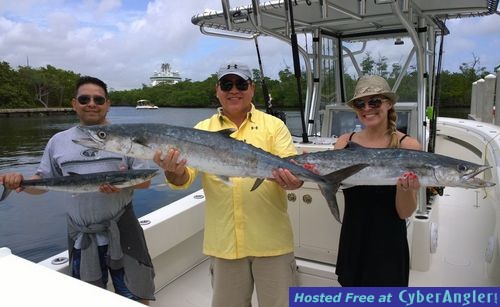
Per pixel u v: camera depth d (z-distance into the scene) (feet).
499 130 21.26
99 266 8.82
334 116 15.15
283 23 14.47
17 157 68.44
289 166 8.23
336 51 17.01
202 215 13.34
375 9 12.47
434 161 7.94
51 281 4.86
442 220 16.42
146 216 11.99
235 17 12.25
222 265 8.77
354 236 8.50
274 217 8.65
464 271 11.70
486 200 18.80
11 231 31.01
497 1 12.23
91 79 9.32
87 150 8.98
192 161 8.27
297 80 11.85
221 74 8.79
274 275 8.65
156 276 11.89
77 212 8.75
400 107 13.35
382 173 8.08
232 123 9.19
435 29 15.74
